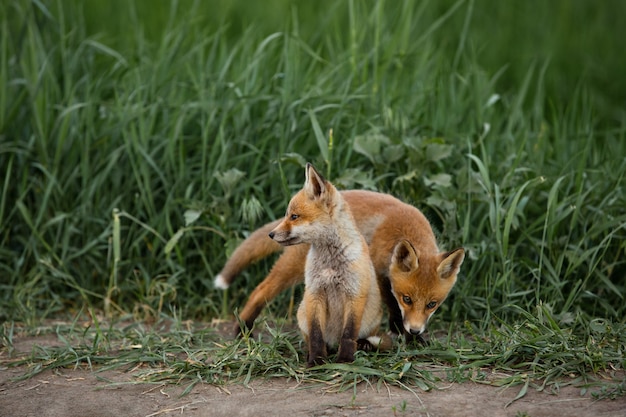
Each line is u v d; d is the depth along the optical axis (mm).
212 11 17859
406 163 11336
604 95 17562
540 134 12703
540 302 9258
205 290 11422
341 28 17109
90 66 14016
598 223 10742
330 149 10750
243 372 8359
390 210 9703
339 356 8445
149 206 11602
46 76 12922
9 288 11180
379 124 12422
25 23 13578
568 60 18609
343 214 8594
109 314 11000
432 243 9531
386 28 14672
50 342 9781
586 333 8875
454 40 18188
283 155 11234
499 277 10453
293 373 8141
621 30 20406
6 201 12125
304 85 13055
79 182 12211
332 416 7129
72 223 11586
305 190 8609
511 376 8008
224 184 11125
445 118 13117
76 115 12383
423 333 9828
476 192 10898
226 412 7371
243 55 13664
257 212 10648
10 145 12211
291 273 9750
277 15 17688
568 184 11609
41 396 7934
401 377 7934
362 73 13414
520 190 10031
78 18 16062
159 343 9352
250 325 9867
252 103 12430
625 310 10352
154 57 14758
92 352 8984
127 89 13062
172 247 10766
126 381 8281
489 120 13516
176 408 7543
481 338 9398
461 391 7707
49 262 11148
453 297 10594
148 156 11562
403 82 13969
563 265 10742
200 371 8336
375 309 8961
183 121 12242
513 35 19344
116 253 10852
